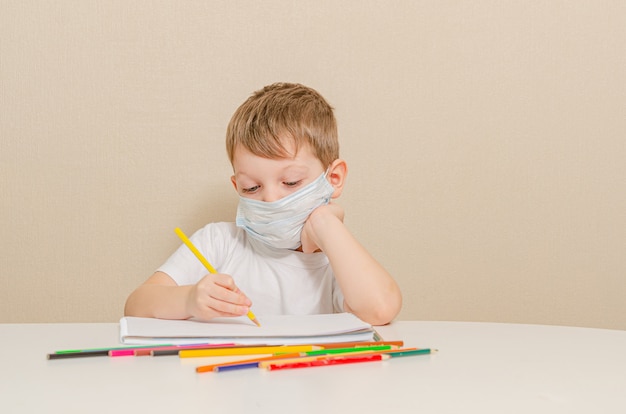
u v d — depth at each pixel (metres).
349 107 1.60
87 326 0.98
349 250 1.08
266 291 1.24
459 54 1.63
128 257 1.56
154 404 0.56
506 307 1.66
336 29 1.59
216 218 1.58
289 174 1.12
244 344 0.80
